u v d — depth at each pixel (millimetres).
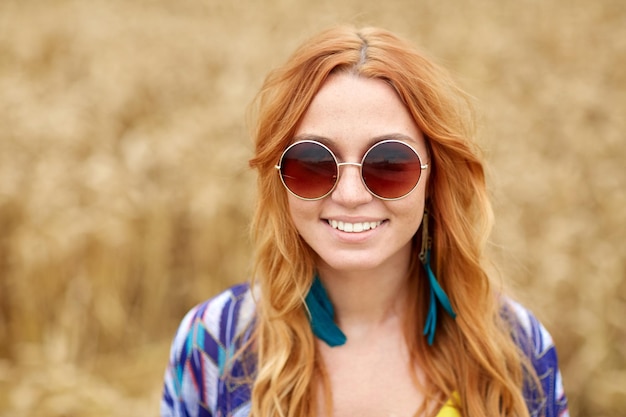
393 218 1827
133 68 9695
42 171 5832
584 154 7074
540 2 14586
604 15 13688
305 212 1837
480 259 2016
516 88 9070
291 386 1969
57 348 4926
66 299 5172
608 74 10523
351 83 1774
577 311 4797
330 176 1780
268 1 15234
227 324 2086
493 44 11234
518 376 2031
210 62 10586
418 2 14602
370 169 1775
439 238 2035
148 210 5555
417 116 1801
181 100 8820
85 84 9039
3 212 5430
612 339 4906
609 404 4484
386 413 1987
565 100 8602
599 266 5031
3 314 5270
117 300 5328
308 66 1799
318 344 2045
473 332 1986
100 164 5938
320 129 1788
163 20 13961
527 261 5008
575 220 5527
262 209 2012
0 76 9789
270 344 1995
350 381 2016
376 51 1796
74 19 13203
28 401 4473
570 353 4754
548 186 5941
